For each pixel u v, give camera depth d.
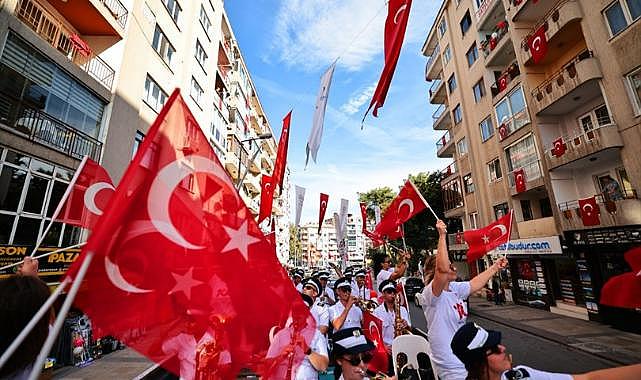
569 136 14.06
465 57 21.03
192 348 1.81
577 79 11.77
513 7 15.77
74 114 9.17
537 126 14.45
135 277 1.70
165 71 14.07
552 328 10.87
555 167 13.27
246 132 30.94
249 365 1.97
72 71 8.95
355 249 98.62
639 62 10.04
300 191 15.20
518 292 16.77
